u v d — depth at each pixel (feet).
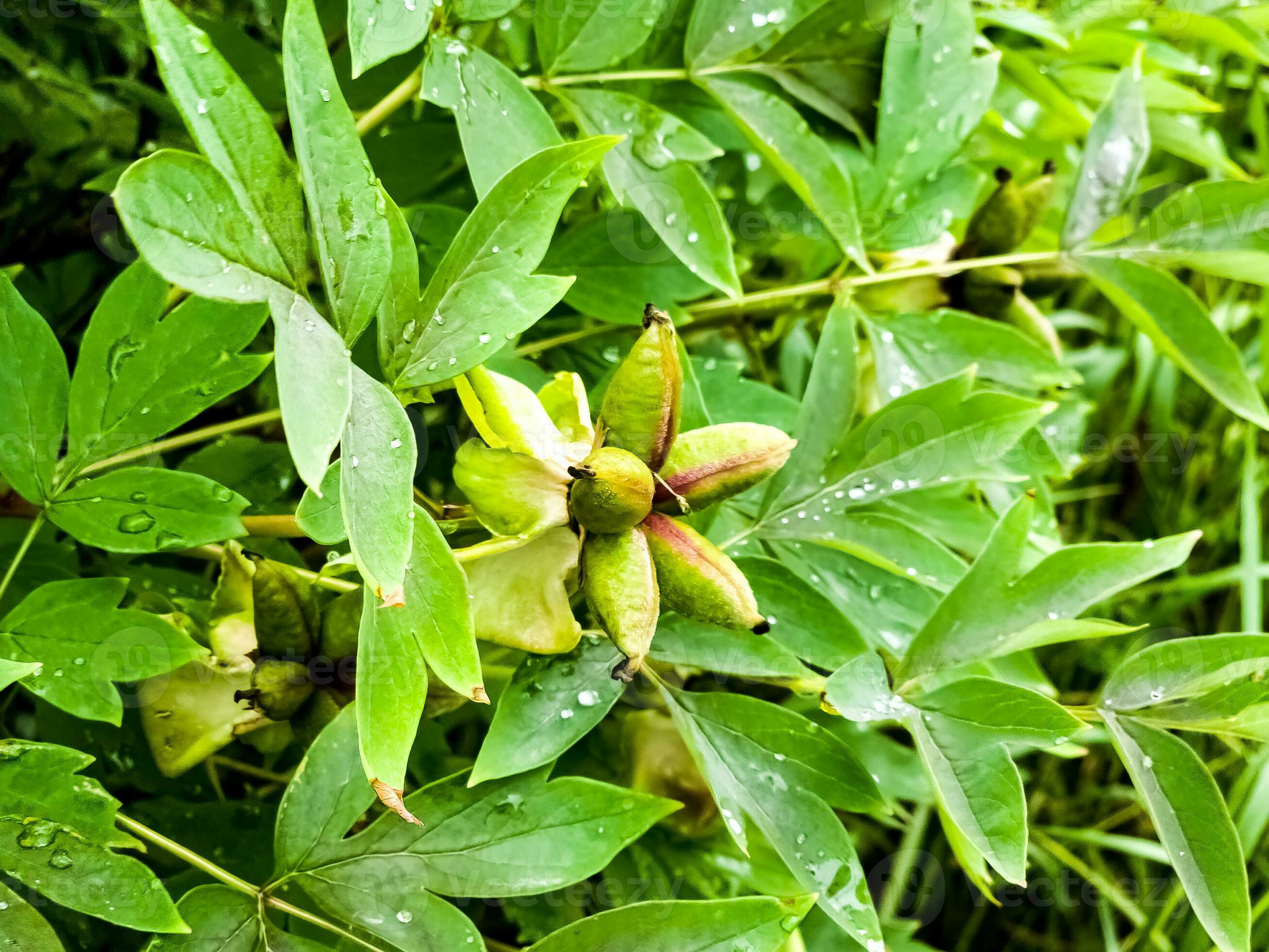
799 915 0.86
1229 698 0.94
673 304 1.10
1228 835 0.92
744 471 0.80
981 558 0.95
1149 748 0.95
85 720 0.98
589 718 0.89
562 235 1.10
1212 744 2.09
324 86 0.69
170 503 0.83
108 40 1.33
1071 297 2.37
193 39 0.63
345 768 0.86
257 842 1.01
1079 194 1.18
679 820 1.08
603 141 0.77
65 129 1.28
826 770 0.91
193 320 0.85
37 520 0.83
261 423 1.04
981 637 0.94
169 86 0.62
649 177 1.00
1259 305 2.24
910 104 1.16
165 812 1.00
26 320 0.83
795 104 1.22
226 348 0.85
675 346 0.78
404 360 0.75
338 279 0.70
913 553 1.03
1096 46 1.29
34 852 0.75
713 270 1.00
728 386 1.15
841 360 1.06
